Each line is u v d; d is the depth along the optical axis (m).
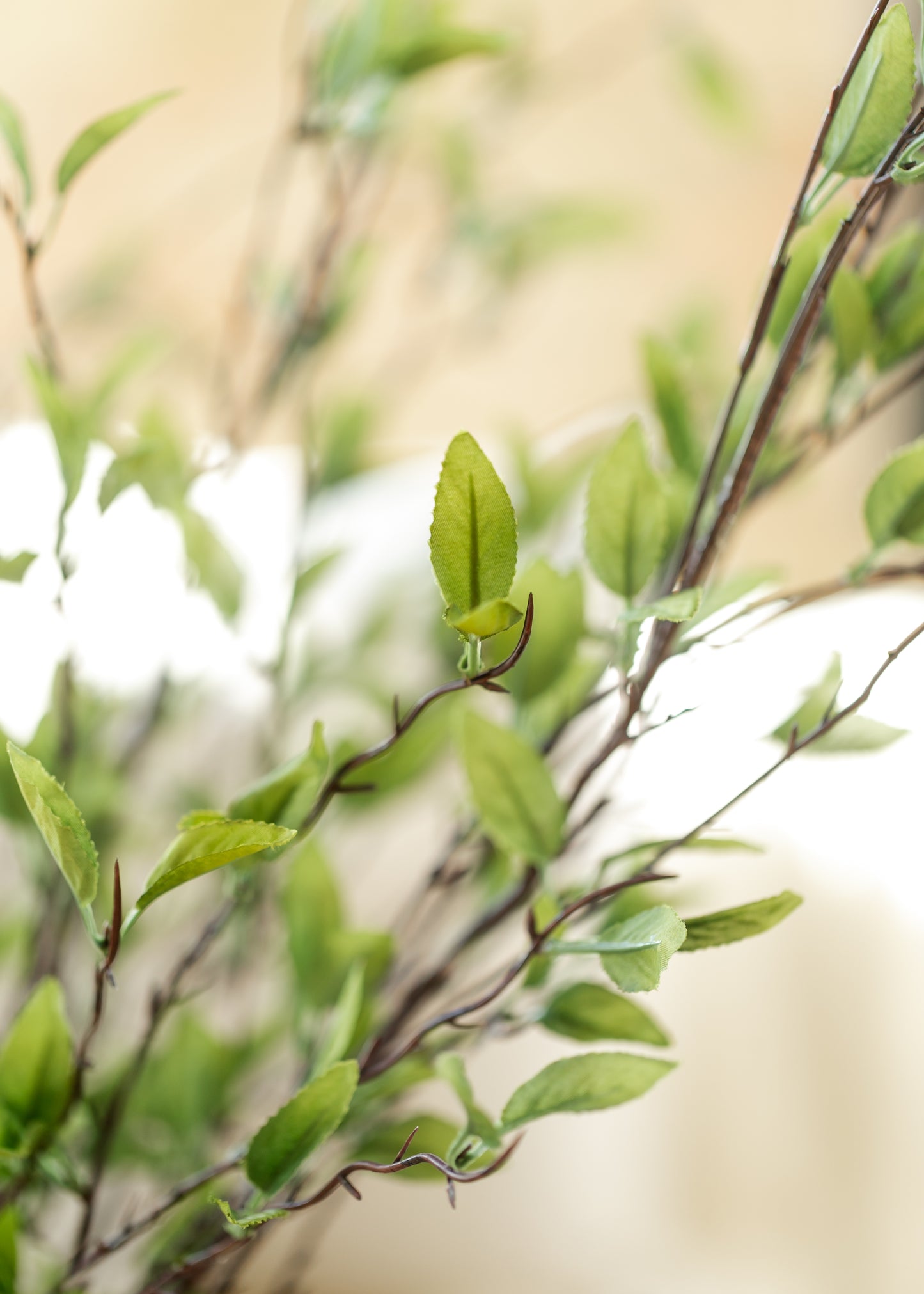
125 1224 0.98
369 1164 0.87
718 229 2.49
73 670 1.01
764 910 0.88
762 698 0.99
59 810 0.87
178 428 1.10
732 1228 1.87
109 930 0.88
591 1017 0.93
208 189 2.29
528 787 0.93
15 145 0.96
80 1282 0.96
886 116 0.87
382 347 2.21
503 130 2.19
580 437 1.39
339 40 1.07
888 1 0.87
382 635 1.22
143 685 1.21
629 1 2.42
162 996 0.94
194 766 1.38
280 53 2.29
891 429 2.26
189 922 1.13
